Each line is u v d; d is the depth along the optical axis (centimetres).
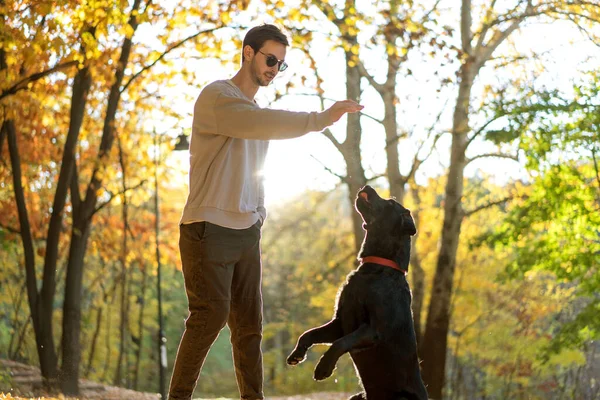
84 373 2475
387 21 1381
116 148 1656
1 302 2450
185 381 399
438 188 2097
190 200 392
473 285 2364
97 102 1440
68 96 1555
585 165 1582
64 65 1169
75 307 1413
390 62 1609
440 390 1731
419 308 1830
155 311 2766
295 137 367
